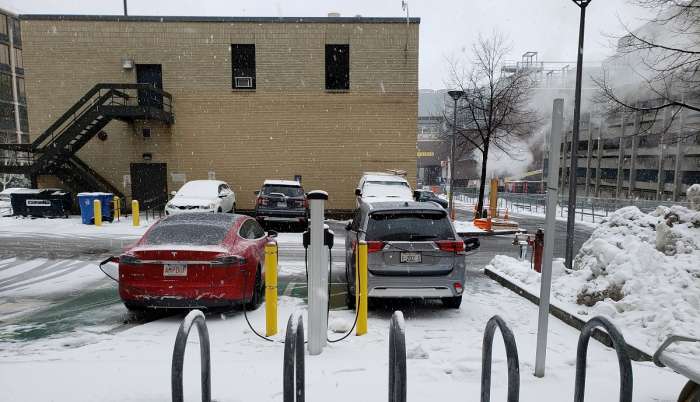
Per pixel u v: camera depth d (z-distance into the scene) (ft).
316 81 64.23
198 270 18.53
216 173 64.54
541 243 27.84
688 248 19.26
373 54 64.23
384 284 19.56
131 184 64.08
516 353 9.27
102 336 17.54
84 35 62.49
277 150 64.69
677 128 64.64
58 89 62.80
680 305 16.05
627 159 98.84
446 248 19.80
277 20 63.36
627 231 22.56
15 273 28.96
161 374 13.03
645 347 14.84
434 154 202.59
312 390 11.89
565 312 19.15
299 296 23.86
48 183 63.41
